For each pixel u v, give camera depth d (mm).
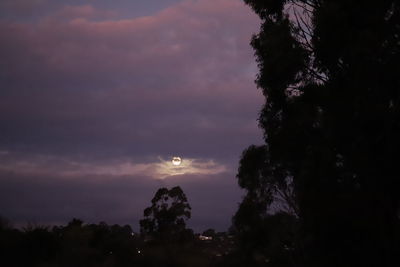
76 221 54969
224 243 68000
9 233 39250
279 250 34812
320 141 22375
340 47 21797
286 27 23797
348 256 20375
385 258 19984
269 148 25234
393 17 21547
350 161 20828
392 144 19969
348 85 21859
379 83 20625
